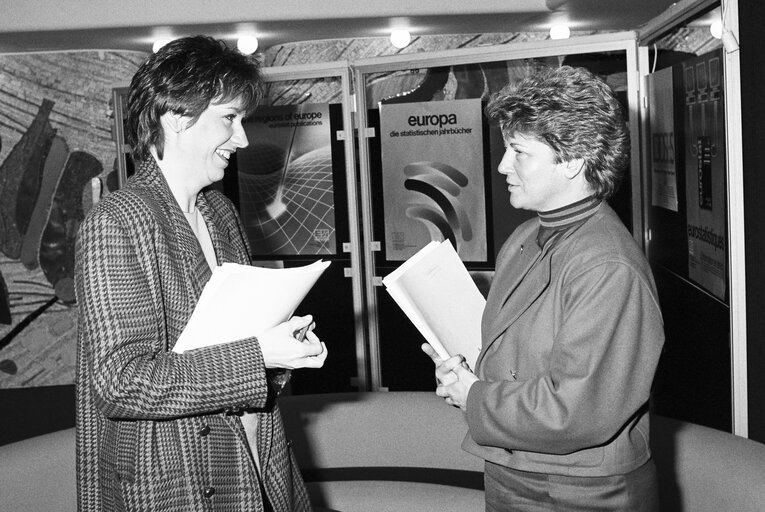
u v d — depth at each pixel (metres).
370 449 2.75
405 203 4.16
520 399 1.53
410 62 3.95
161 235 1.50
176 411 1.38
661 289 3.79
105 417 1.54
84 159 5.67
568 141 1.53
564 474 1.57
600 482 1.56
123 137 4.59
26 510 2.33
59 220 5.69
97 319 1.40
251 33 5.30
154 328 1.46
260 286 1.47
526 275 1.65
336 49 5.86
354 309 4.30
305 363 1.53
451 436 2.69
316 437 2.74
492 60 3.82
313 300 4.40
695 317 3.29
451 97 4.10
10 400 5.42
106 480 1.54
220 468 1.55
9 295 5.69
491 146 3.98
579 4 4.65
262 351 1.48
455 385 1.69
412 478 3.85
